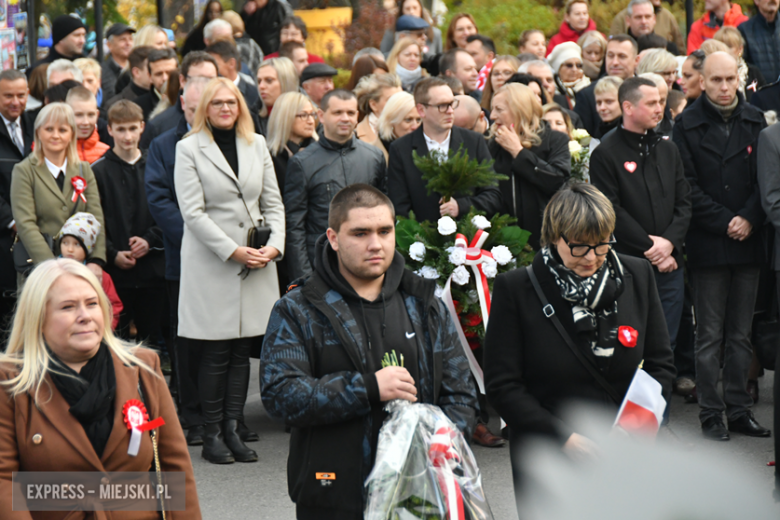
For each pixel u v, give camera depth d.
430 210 9.04
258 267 8.70
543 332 5.22
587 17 17.30
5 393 4.34
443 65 13.43
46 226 9.67
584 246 5.04
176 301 9.59
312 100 12.42
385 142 10.76
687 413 10.00
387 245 4.78
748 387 10.39
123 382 4.54
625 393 5.20
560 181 9.49
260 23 16.91
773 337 9.27
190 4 18.48
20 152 10.88
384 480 4.43
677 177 9.35
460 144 9.30
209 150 8.73
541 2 22.08
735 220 9.21
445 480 4.44
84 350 4.43
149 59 13.05
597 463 4.71
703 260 9.35
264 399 4.72
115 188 10.48
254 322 8.78
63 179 9.82
